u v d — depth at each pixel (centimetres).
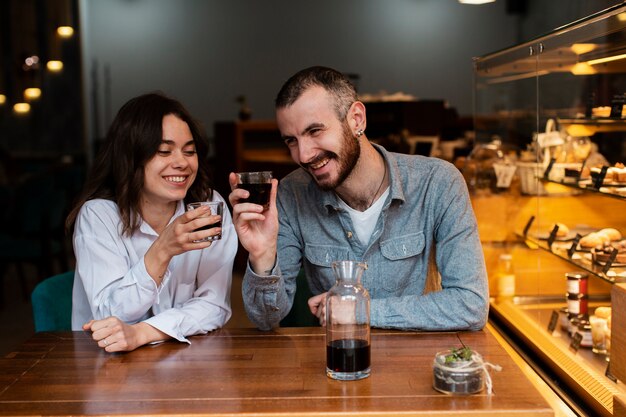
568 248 270
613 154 244
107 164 224
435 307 197
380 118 589
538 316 291
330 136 194
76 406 150
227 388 157
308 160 195
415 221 217
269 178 186
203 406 148
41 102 977
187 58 1041
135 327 190
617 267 241
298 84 193
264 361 174
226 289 223
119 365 175
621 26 210
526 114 297
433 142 558
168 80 1040
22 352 186
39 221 571
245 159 707
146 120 214
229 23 1042
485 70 335
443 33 1048
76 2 985
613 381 222
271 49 1049
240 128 709
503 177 316
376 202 216
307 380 161
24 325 539
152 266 200
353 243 218
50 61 968
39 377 167
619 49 216
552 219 280
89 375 168
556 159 276
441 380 152
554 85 271
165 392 156
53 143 982
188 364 174
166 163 215
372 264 218
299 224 225
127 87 1034
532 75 288
